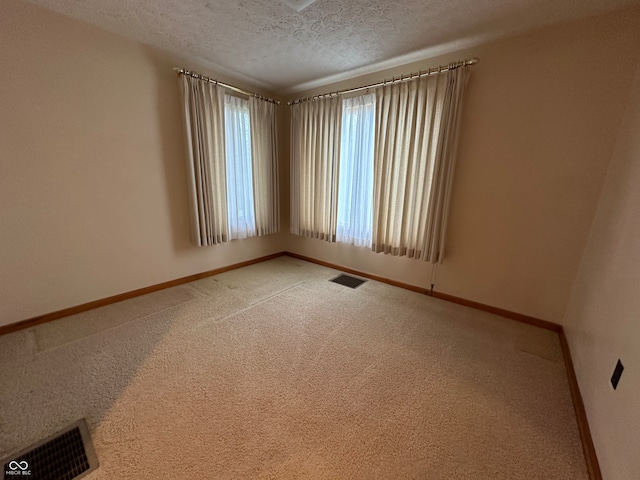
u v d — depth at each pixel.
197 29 2.07
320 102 3.15
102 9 1.84
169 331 2.04
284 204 3.97
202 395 1.45
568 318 2.00
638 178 1.30
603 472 1.02
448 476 1.07
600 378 1.25
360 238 3.12
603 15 1.72
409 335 2.06
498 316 2.37
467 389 1.53
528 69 2.00
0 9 1.69
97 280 2.34
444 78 2.29
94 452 1.13
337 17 1.88
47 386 1.48
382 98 2.66
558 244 2.06
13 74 1.77
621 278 1.25
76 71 2.01
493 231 2.32
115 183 2.33
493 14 1.79
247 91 3.15
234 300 2.60
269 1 1.72
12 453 1.12
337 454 1.15
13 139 1.83
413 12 1.80
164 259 2.77
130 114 2.33
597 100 1.79
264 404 1.40
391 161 2.71
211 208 2.89
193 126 2.62
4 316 1.93
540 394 1.51
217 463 1.10
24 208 1.92
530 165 2.09
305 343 1.94
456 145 2.29
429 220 2.53
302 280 3.16
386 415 1.35
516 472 1.10
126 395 1.43
